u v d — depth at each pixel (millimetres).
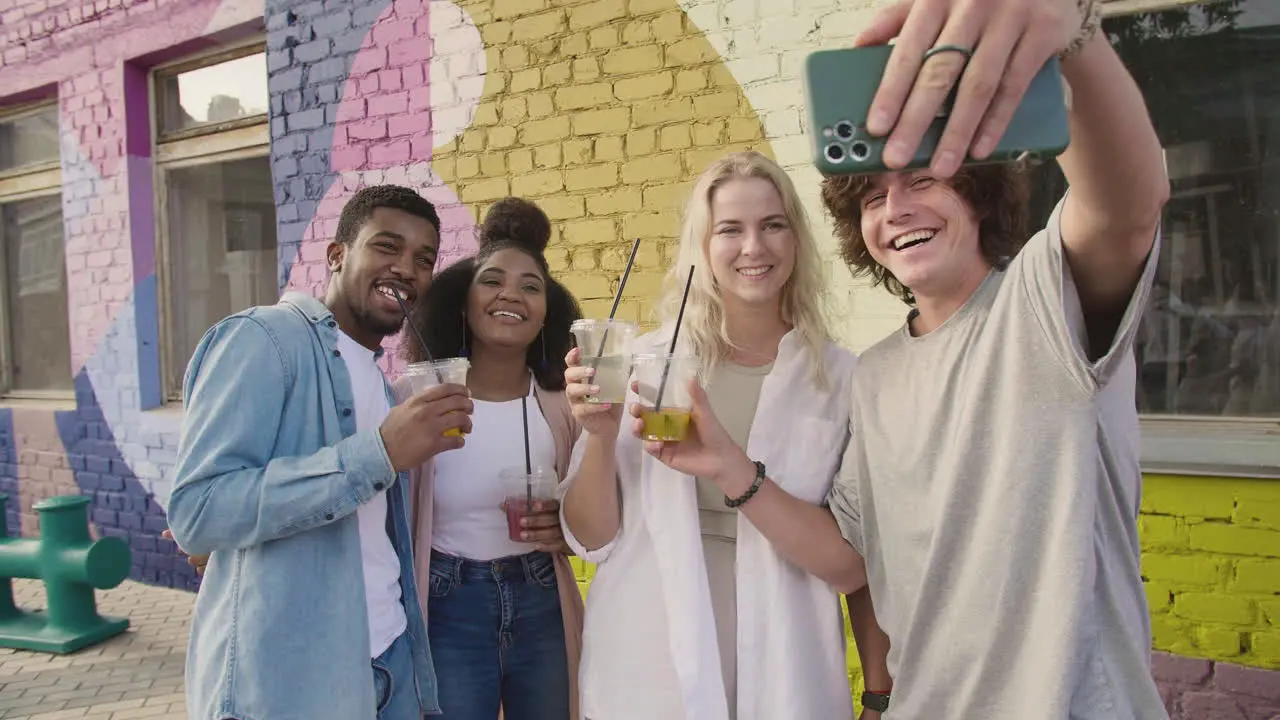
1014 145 769
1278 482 2152
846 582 1487
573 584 1920
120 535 4461
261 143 4145
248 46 4129
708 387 1664
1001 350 1150
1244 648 2209
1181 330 2463
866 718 1582
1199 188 2430
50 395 4996
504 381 2004
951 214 1237
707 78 2826
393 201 1697
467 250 3355
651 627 1530
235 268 4375
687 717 1420
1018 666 1101
